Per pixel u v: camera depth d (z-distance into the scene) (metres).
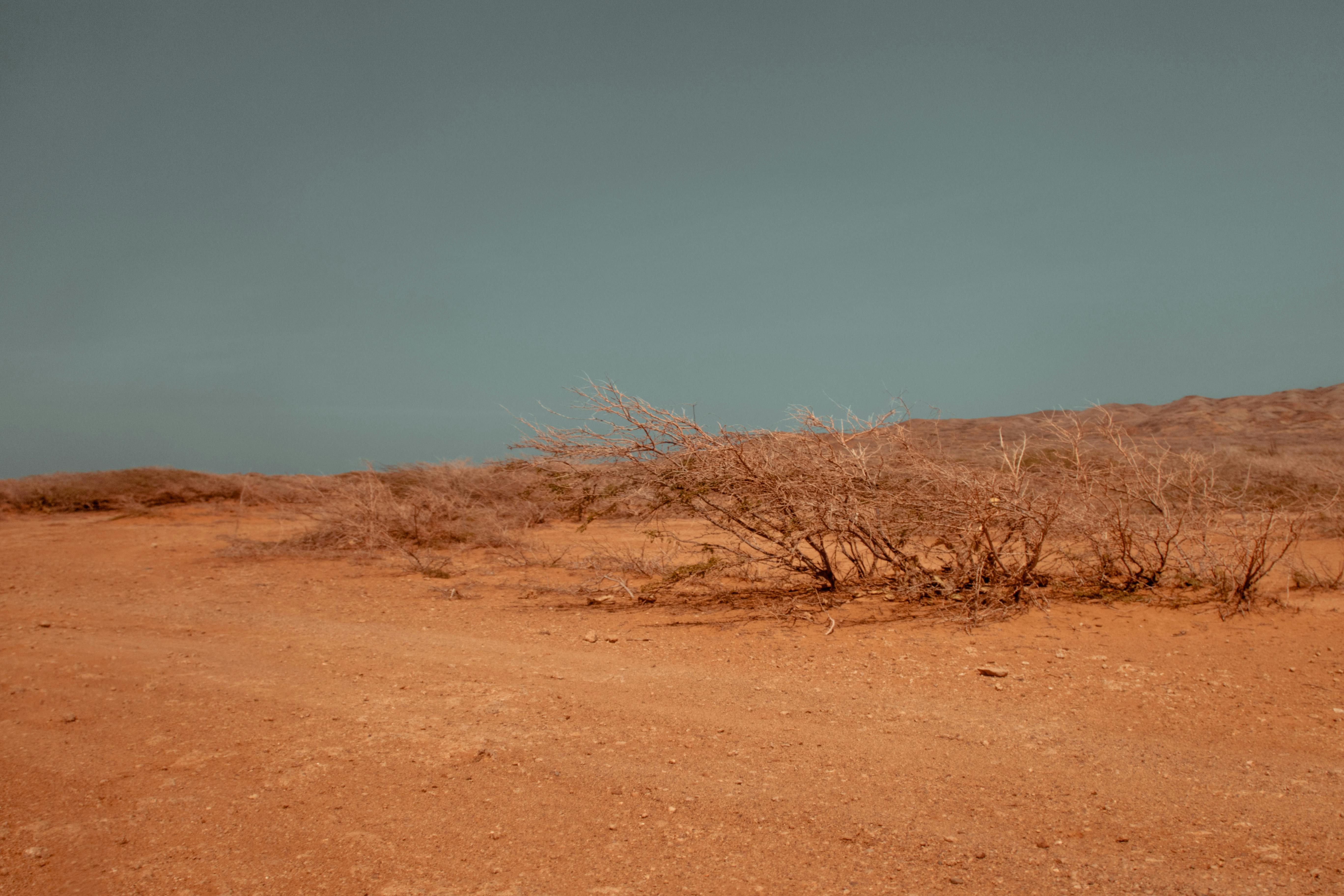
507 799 4.29
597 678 6.62
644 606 9.53
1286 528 8.58
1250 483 11.56
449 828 3.97
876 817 4.00
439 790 4.42
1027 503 8.11
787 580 9.87
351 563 13.78
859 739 5.09
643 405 9.13
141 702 6.05
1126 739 4.95
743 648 7.46
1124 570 8.89
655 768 4.68
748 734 5.23
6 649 7.84
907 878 3.42
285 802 4.29
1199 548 8.68
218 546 16.41
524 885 3.45
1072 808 4.03
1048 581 8.98
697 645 7.66
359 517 15.55
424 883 3.47
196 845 3.82
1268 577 8.78
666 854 3.68
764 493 8.86
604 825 3.98
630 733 5.28
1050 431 9.83
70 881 3.51
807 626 8.09
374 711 5.79
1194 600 7.95
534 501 17.69
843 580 9.58
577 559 13.40
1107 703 5.58
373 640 8.19
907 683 6.23
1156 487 8.57
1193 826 3.79
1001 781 4.39
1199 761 4.57
